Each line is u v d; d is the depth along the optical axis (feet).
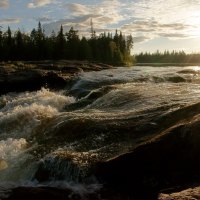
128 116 42.09
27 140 45.16
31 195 28.30
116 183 29.76
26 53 273.33
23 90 95.86
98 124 40.52
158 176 29.12
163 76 90.22
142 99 51.52
